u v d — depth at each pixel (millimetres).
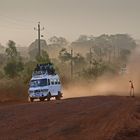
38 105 55219
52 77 86625
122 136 30062
